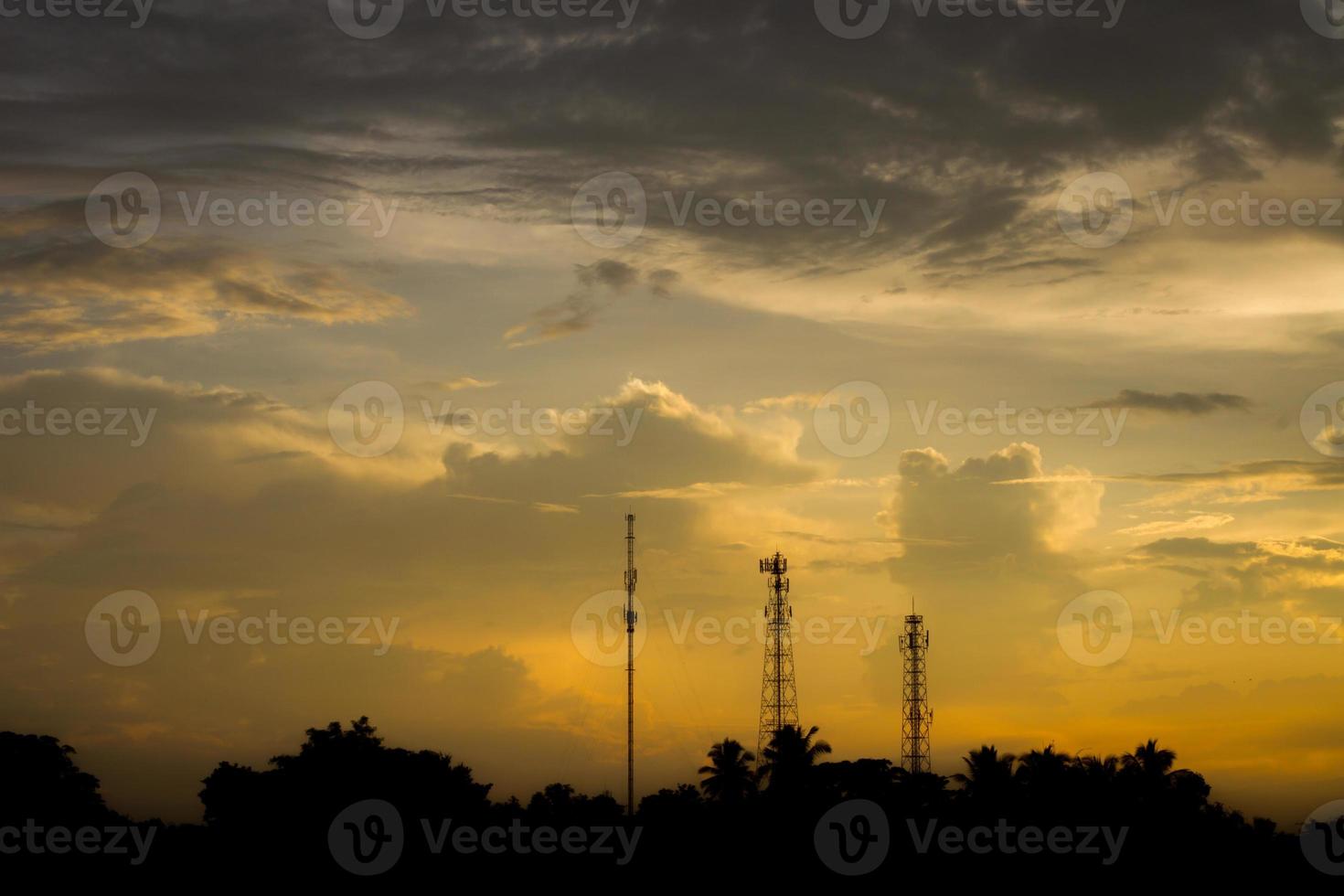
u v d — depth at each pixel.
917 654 132.50
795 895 110.75
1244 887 110.88
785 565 131.75
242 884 109.38
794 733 124.62
